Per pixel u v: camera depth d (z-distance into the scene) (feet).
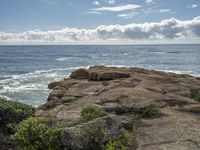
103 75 76.18
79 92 60.64
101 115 37.70
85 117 37.35
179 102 51.60
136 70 88.63
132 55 561.02
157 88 61.41
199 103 52.19
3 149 38.45
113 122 34.60
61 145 31.71
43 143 32.04
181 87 66.80
